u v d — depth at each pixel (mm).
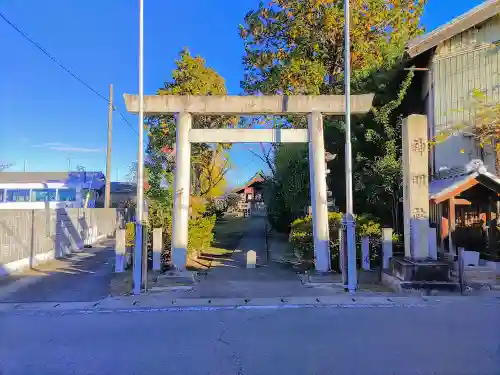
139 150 10664
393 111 16766
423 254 10398
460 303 8969
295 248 15508
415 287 10000
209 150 23672
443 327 7145
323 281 11406
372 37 19562
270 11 20297
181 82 19828
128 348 6258
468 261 11711
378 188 16281
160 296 10125
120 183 49750
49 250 16734
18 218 14008
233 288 10914
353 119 17078
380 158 15656
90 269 14375
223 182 34125
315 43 19766
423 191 10539
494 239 12500
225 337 6750
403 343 6262
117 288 11086
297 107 12195
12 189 39812
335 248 13297
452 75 15375
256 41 21047
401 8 19891
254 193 51781
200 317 8156
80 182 40656
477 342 6270
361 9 18734
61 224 18344
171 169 20625
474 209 12883
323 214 12156
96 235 25328
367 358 5641
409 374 5098
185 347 6258
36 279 12500
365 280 11703
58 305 9336
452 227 12242
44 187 40156
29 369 5457
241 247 19156
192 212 16625
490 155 14523
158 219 14492
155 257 13031
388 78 16422
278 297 9898
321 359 5633
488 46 14961
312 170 12266
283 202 23766
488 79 14891
